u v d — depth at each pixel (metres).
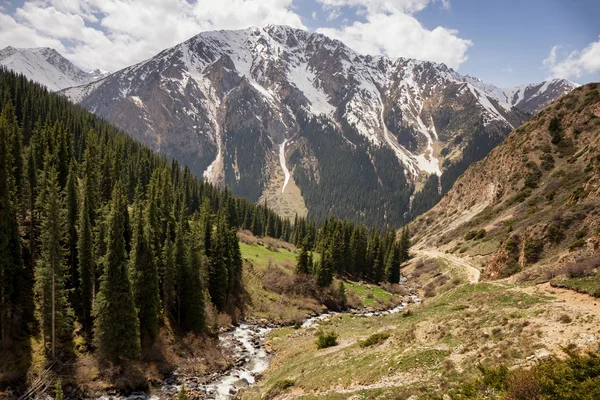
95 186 71.38
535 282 43.94
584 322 26.83
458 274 89.62
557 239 58.59
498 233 98.38
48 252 38.72
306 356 44.62
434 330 35.25
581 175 91.38
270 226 164.75
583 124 109.69
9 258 38.47
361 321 64.25
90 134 113.94
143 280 46.53
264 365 48.47
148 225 53.06
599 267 39.03
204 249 66.94
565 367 17.56
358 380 30.78
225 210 133.00
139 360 43.25
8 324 38.25
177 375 43.72
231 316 66.06
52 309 38.62
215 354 49.88
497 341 27.97
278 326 67.56
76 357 41.00
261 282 83.31
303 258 86.75
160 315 53.22
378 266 110.88
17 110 123.44
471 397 19.62
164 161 151.00
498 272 65.06
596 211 57.38
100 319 40.59
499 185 121.81
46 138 86.81
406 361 30.30
